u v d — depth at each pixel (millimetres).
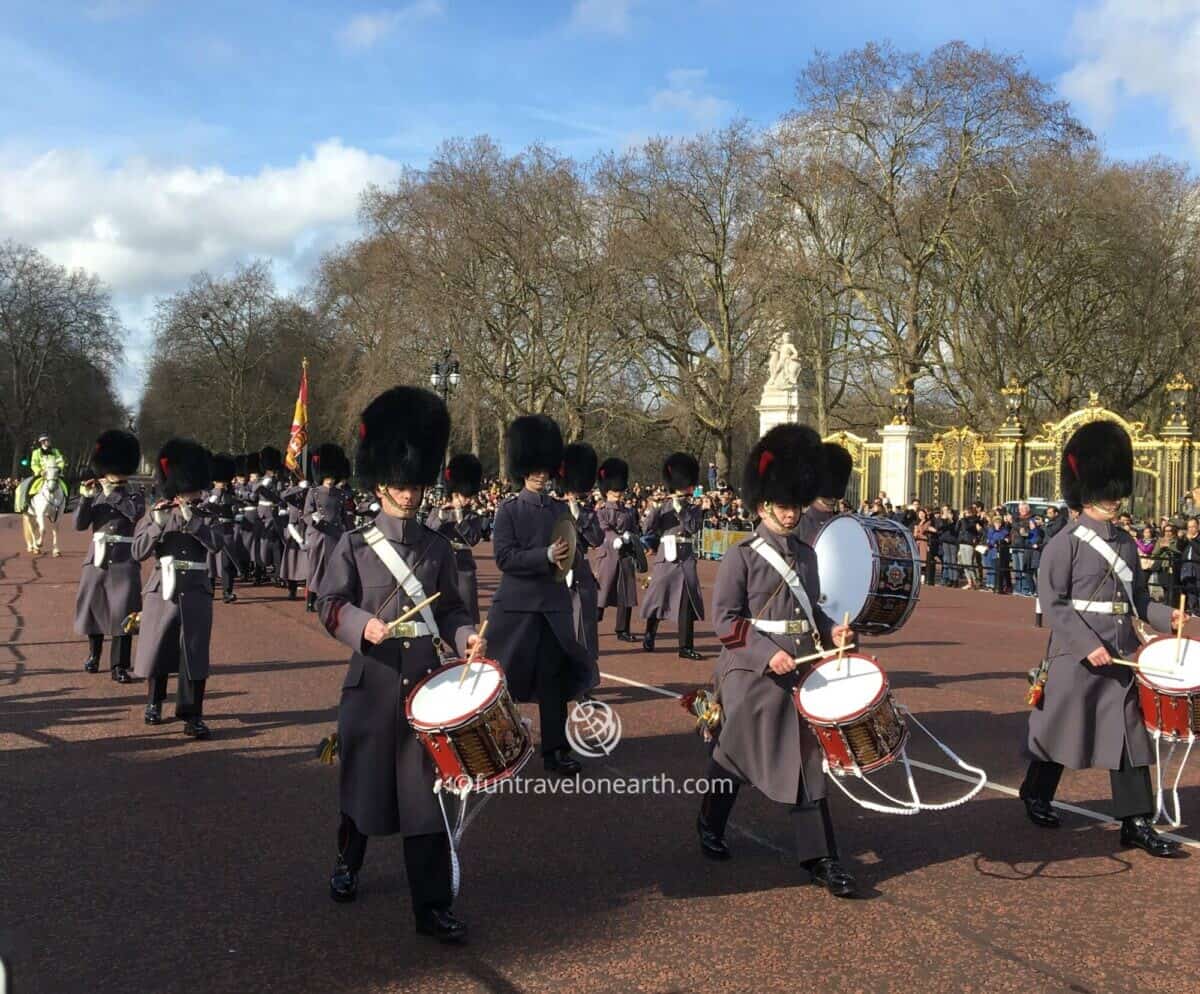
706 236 43469
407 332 44375
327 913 5012
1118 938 4820
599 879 5457
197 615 8133
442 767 4609
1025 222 37219
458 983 4352
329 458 15648
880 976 4438
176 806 6488
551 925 4906
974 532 22766
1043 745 6199
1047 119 36406
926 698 9977
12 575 20047
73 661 11164
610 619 16141
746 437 51125
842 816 6516
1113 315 40031
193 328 72000
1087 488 6418
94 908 5023
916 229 38125
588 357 44875
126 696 9531
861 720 4984
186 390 73000
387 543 5105
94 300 69688
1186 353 40344
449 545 5305
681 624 12133
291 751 7746
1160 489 23156
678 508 12484
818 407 42531
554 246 44438
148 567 21312
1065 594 6281
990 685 10703
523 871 5566
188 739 8055
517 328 46375
